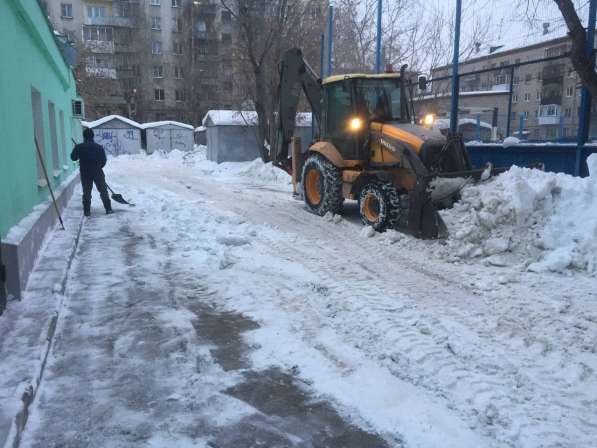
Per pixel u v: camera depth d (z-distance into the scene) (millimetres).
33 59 6977
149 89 54031
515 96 30125
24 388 2914
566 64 15648
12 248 4359
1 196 4609
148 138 38406
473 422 2934
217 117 24469
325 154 9266
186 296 5062
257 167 18656
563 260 5871
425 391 3271
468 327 4301
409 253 6836
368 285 5422
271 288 5309
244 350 3863
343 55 20031
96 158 9539
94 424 2842
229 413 2998
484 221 6520
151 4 54219
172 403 3086
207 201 11781
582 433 2836
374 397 3189
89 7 52406
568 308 4742
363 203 8320
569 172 8930
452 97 11602
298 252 6902
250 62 19781
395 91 9211
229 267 6094
